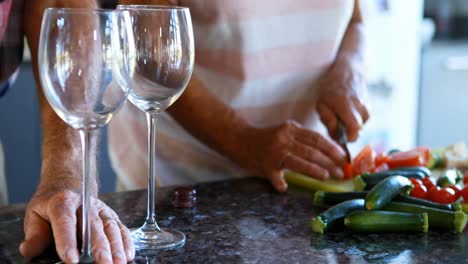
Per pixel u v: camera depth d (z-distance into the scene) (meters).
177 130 1.57
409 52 3.32
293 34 1.54
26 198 2.76
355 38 1.65
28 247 0.92
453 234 1.05
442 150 1.49
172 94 0.93
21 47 1.33
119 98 0.82
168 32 0.90
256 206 1.19
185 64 0.91
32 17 1.24
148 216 1.02
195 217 1.12
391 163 1.39
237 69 1.51
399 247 0.99
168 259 0.93
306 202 1.23
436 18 3.72
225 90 1.54
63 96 0.80
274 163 1.32
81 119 0.82
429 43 3.61
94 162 1.08
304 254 0.96
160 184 1.63
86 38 0.79
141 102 0.94
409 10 3.27
